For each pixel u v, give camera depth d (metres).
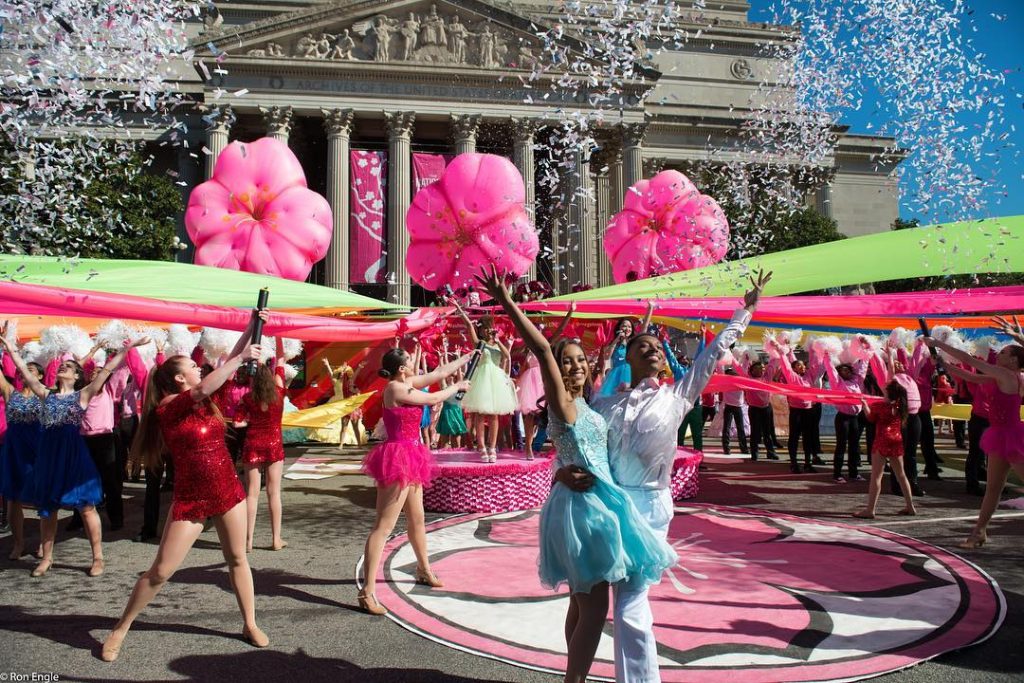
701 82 49.84
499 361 11.04
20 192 5.54
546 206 25.19
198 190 11.99
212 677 4.33
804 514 9.16
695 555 7.01
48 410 6.70
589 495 3.55
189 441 4.74
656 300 9.53
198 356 11.84
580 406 3.76
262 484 11.54
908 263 8.95
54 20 4.89
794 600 5.60
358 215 40.41
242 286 9.52
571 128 8.29
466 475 9.44
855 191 51.28
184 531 4.71
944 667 4.33
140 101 5.54
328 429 19.05
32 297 6.82
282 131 40.72
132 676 4.35
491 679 4.26
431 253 12.33
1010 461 7.20
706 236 12.03
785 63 8.67
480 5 41.84
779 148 9.99
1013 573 6.39
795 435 13.25
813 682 4.09
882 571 6.40
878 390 12.16
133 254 29.17
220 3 49.88
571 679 3.51
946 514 9.10
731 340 3.97
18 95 5.11
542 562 3.68
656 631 4.93
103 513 9.98
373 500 10.45
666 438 3.77
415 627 5.11
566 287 35.53
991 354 13.05
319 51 41.09
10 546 7.99
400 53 41.53
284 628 5.17
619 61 7.29
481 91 41.59
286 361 16.44
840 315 9.62
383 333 10.21
